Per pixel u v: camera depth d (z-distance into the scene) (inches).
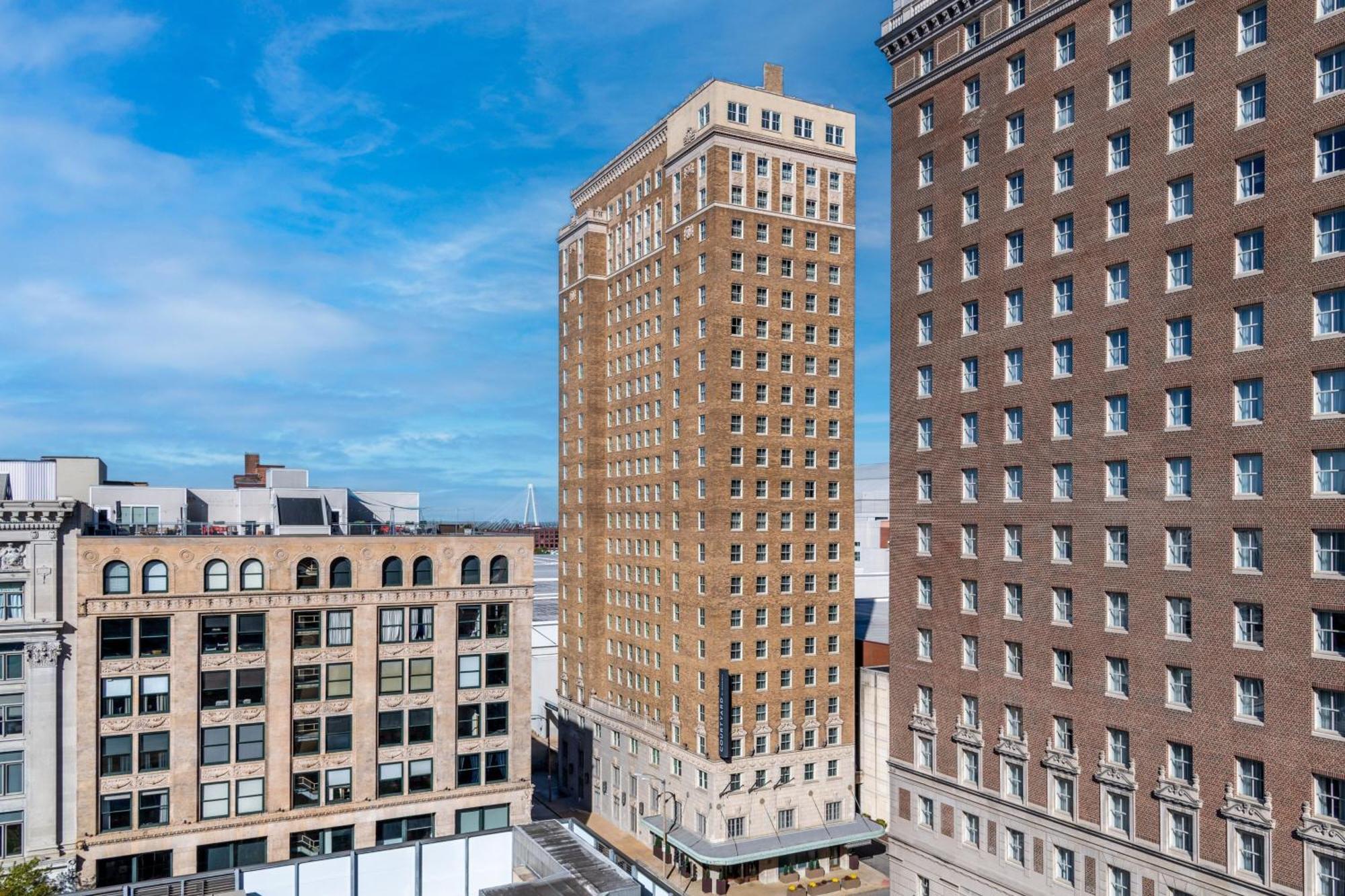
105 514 2780.5
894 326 2453.2
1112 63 1900.8
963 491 2242.9
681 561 3265.3
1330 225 1556.3
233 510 3026.6
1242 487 1672.0
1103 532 1897.1
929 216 2374.5
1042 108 2053.4
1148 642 1802.4
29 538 2250.2
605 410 3895.2
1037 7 2066.9
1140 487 1827.0
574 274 4035.4
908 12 2381.9
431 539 2677.2
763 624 3171.8
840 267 3368.6
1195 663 1722.4
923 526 2359.7
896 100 2453.2
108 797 2329.0
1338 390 1536.7
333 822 2534.5
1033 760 2026.3
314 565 2546.8
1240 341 1680.6
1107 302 1903.3
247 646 2475.4
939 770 2277.3
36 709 2236.7
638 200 3649.1
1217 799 1679.4
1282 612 1590.8
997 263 2158.0
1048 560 2011.6
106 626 2337.6
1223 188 1701.5
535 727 4832.7
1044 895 1991.9
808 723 3233.3
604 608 3887.8
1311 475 1561.3
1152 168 1820.9
